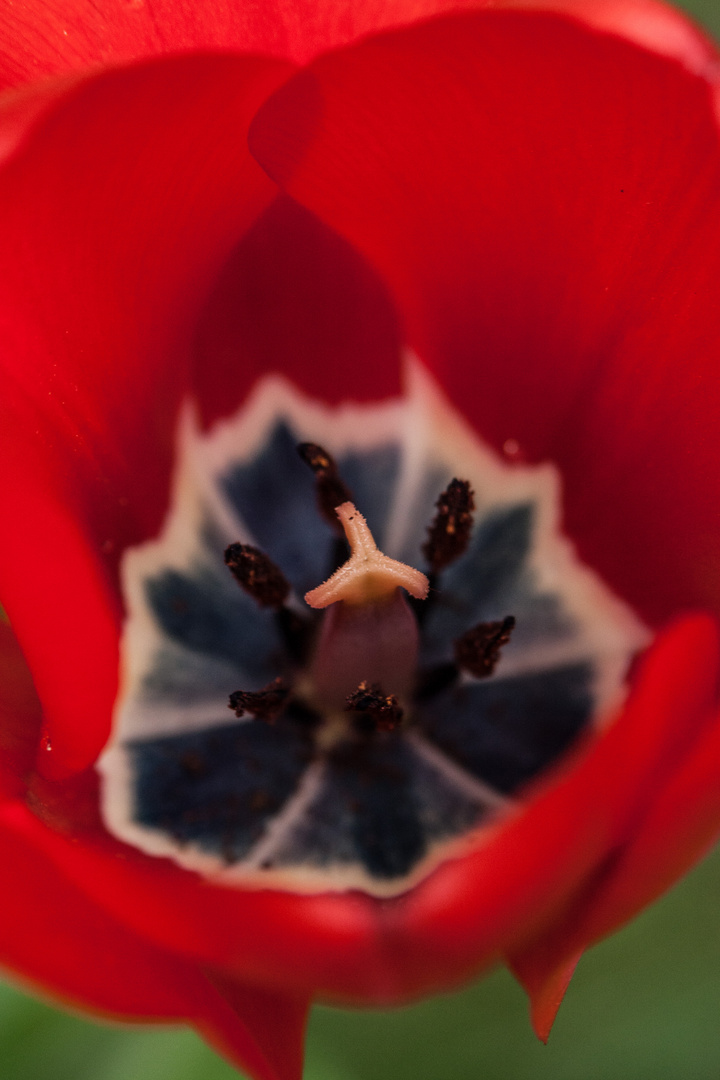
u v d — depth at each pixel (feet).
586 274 0.64
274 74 0.58
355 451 0.71
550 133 0.60
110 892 0.55
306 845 0.65
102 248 0.61
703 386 0.64
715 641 0.55
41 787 0.62
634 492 0.67
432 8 0.62
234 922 0.54
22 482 0.59
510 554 0.69
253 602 0.69
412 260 0.67
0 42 0.61
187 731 0.67
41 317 0.61
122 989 0.56
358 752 0.67
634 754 0.54
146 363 0.66
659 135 0.59
